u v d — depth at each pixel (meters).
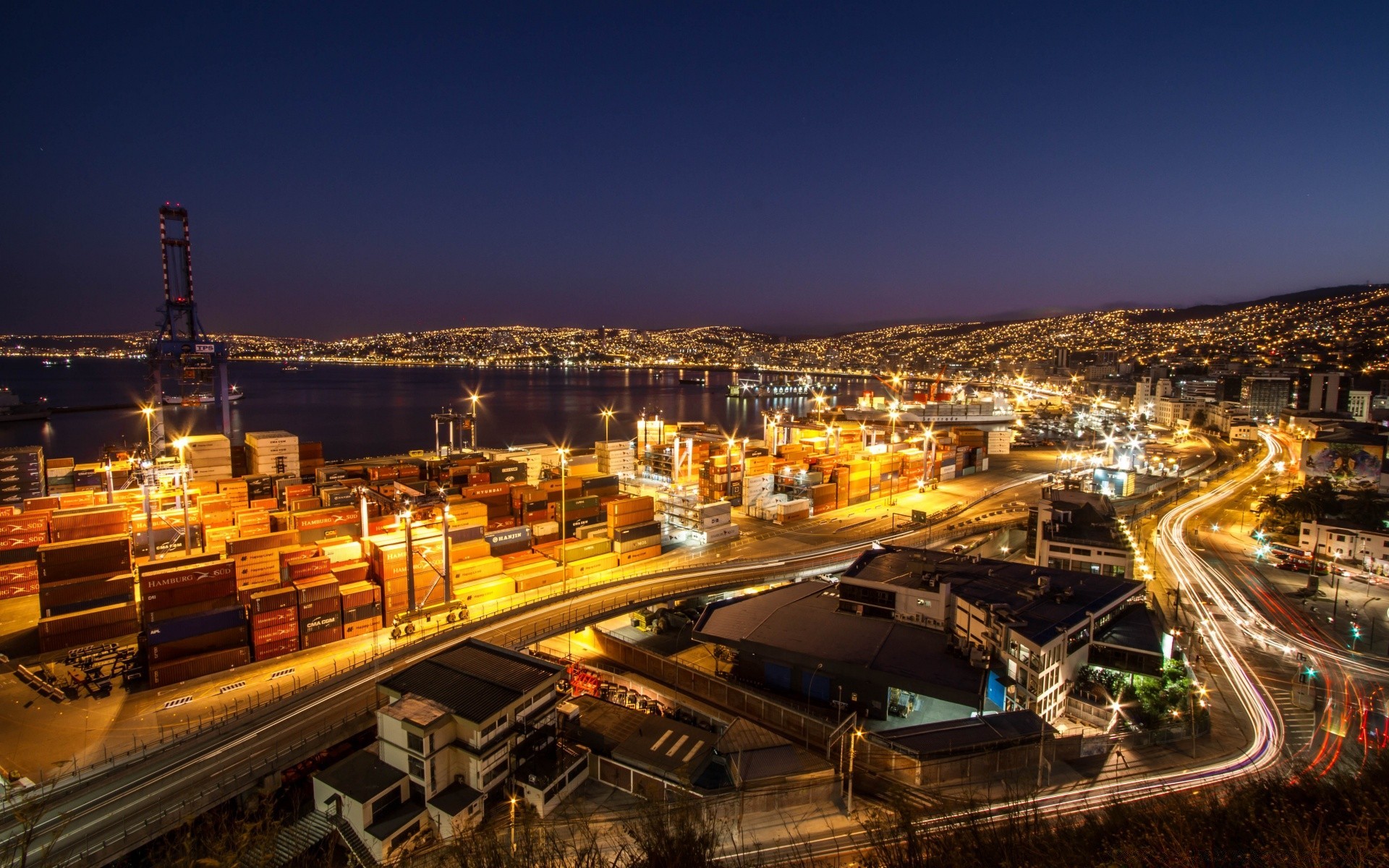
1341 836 30.22
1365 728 58.25
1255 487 156.25
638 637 77.88
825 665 62.97
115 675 56.09
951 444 168.00
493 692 48.38
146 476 81.75
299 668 58.66
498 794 46.78
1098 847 33.19
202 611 59.81
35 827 37.62
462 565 75.25
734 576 82.62
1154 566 101.38
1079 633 61.59
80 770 43.66
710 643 69.31
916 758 48.75
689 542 101.75
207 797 40.72
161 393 159.00
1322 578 96.25
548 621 65.50
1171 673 61.69
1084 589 69.94
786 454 143.75
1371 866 27.78
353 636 65.31
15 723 49.62
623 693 64.94
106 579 64.38
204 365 165.62
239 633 59.50
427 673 50.81
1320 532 103.56
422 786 44.44
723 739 53.16
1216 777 49.88
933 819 41.78
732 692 62.34
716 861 39.53
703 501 119.12
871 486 137.75
